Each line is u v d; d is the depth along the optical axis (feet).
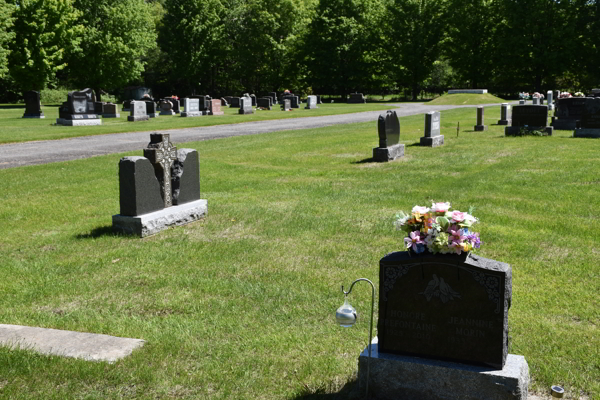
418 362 14.56
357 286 24.61
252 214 38.99
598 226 33.58
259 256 29.35
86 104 120.78
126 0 233.35
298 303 22.72
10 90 238.48
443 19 264.52
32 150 77.00
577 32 241.14
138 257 29.35
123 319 21.16
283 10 270.05
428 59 271.28
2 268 27.84
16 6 197.67
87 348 17.93
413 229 15.11
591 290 23.75
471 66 266.77
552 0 240.94
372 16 276.82
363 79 278.67
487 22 264.72
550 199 41.27
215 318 21.16
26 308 22.57
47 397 14.84
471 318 14.17
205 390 15.57
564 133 86.33
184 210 36.45
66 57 227.40
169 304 22.76
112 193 47.24
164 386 15.67
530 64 250.78
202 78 290.76
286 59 275.59
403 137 88.28
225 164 63.26
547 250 29.40
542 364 17.06
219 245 31.48
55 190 48.39
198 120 131.23
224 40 272.51
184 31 255.70
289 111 169.78
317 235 33.37
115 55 229.66
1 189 48.80
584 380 16.16
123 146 81.30
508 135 84.43
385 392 15.01
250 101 158.71
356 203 42.14
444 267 14.30
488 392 13.88
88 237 33.35
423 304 14.64
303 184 51.01
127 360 16.94
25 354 17.01
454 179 50.42
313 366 16.99
